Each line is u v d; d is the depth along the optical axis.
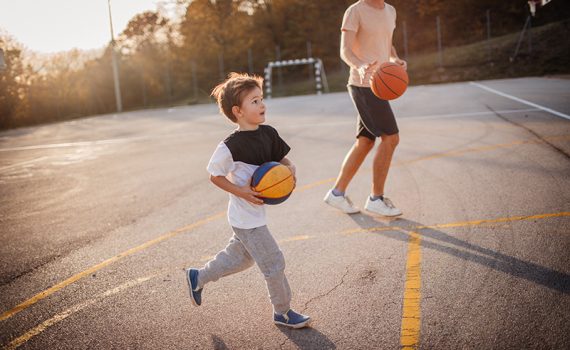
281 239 4.88
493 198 5.43
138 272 4.40
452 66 27.89
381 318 3.25
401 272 3.89
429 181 6.41
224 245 4.89
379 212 5.25
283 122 14.64
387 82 4.69
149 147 12.30
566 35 26.80
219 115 19.70
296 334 3.19
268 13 44.62
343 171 5.42
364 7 5.10
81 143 14.85
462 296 3.41
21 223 6.37
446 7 36.06
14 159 12.70
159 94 42.06
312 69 40.66
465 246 4.24
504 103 13.16
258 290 3.87
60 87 39.09
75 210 6.78
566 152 7.03
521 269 3.70
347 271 4.01
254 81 3.14
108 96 40.09
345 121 13.62
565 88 15.37
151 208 6.51
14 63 35.72
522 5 34.56
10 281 4.44
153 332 3.36
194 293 3.46
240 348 3.09
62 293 4.09
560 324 2.97
